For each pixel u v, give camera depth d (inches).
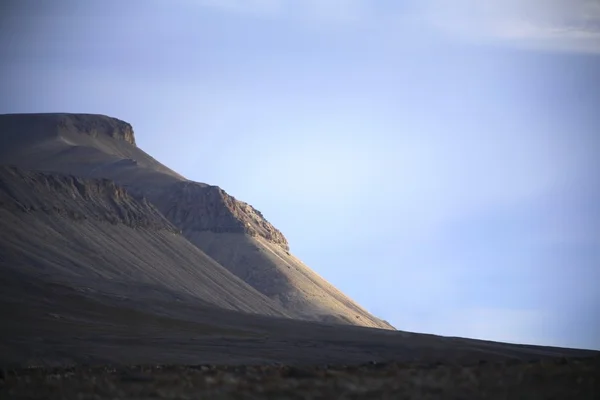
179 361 3474.4
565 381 1582.2
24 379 2044.8
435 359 3513.8
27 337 4005.9
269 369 2284.7
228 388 1643.7
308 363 3518.7
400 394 1465.3
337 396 1471.5
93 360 3481.8
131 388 1723.7
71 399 1609.3
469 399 1403.8
